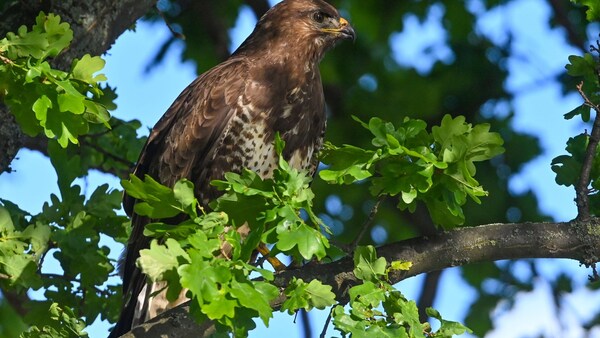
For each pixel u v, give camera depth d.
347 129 18.27
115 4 11.37
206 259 7.23
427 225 17.59
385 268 8.46
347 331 7.65
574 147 9.66
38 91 8.30
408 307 7.95
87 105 8.42
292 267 9.31
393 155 8.40
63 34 8.53
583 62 9.42
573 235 9.24
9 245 9.37
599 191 9.64
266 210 7.78
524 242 9.23
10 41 8.41
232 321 7.21
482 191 8.55
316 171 12.62
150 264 7.07
